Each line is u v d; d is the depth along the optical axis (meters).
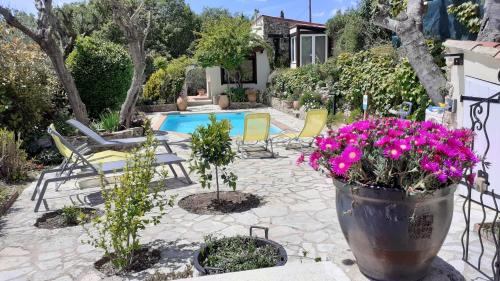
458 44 4.88
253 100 19.56
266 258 3.15
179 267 3.62
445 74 7.87
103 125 10.59
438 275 2.49
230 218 4.80
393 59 10.30
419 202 2.15
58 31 12.68
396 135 2.27
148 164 4.02
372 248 2.30
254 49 20.08
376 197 2.19
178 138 11.30
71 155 6.14
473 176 2.40
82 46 11.76
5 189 6.05
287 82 17.14
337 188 2.46
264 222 4.64
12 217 5.13
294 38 21.25
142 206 3.68
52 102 10.23
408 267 2.30
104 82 11.98
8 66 8.66
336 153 2.43
